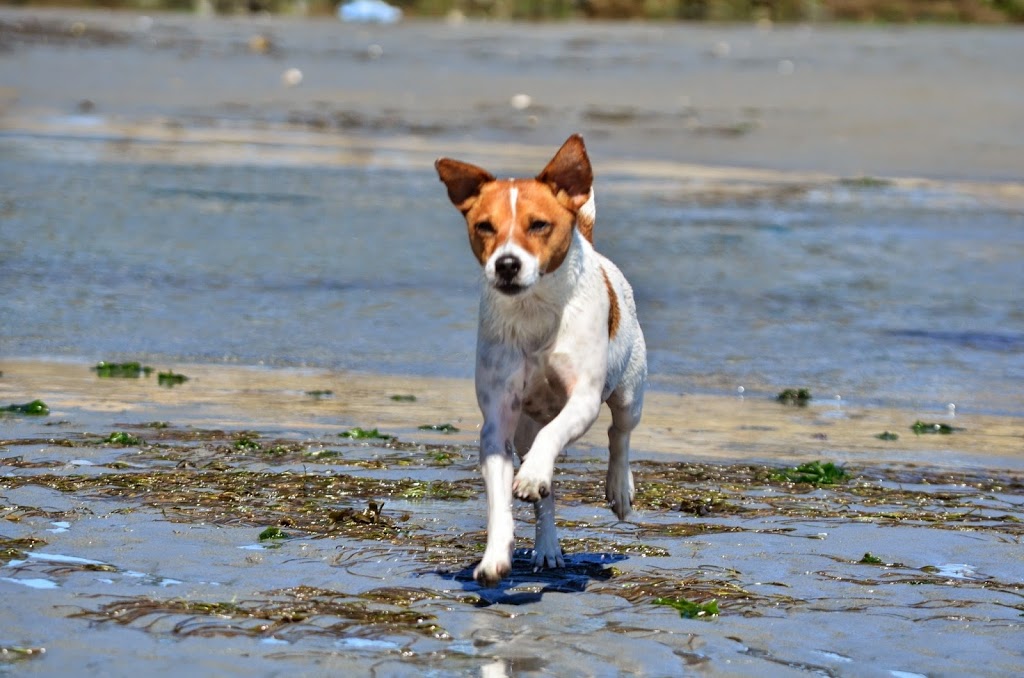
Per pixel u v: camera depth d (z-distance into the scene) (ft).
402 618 22.98
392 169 95.25
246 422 39.47
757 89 144.87
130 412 40.24
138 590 24.11
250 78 149.89
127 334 51.29
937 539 29.37
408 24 237.45
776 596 24.99
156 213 76.28
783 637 22.67
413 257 67.15
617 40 206.28
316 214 77.71
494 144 108.27
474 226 25.07
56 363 46.68
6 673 20.01
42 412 39.60
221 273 62.49
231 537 27.84
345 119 121.60
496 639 22.20
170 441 36.60
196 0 252.21
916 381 48.06
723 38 212.64
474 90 143.43
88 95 132.05
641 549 28.12
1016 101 135.64
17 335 50.34
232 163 96.12
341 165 96.53
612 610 23.98
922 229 77.71
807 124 121.08
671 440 39.42
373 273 63.46
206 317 54.39
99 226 71.92
